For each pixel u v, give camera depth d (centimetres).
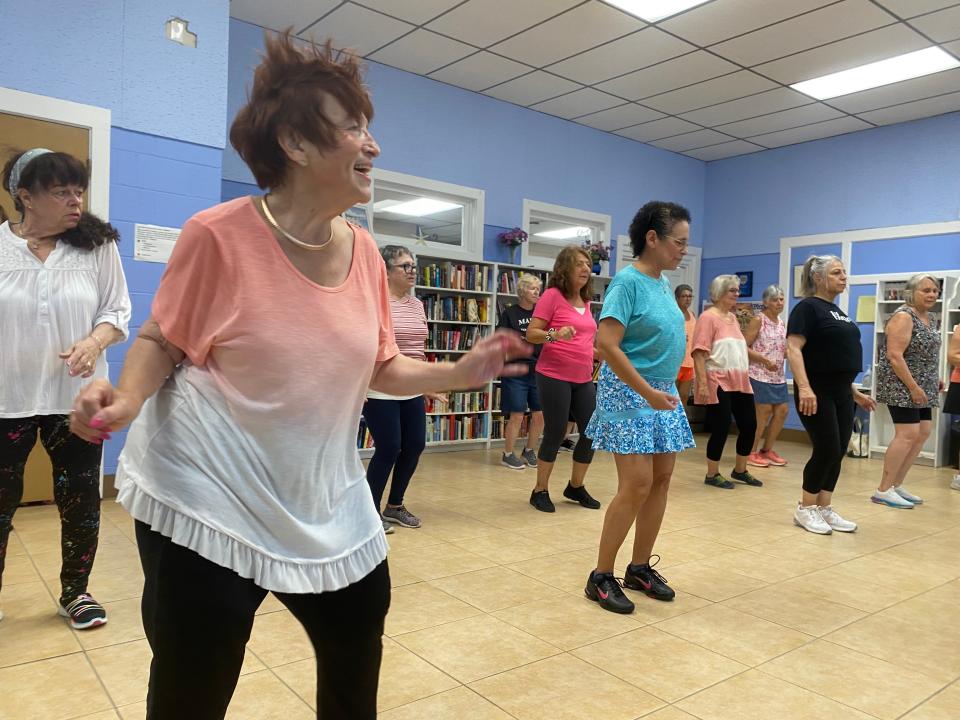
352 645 105
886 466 441
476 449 641
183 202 414
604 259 730
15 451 204
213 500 91
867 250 725
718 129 752
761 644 219
